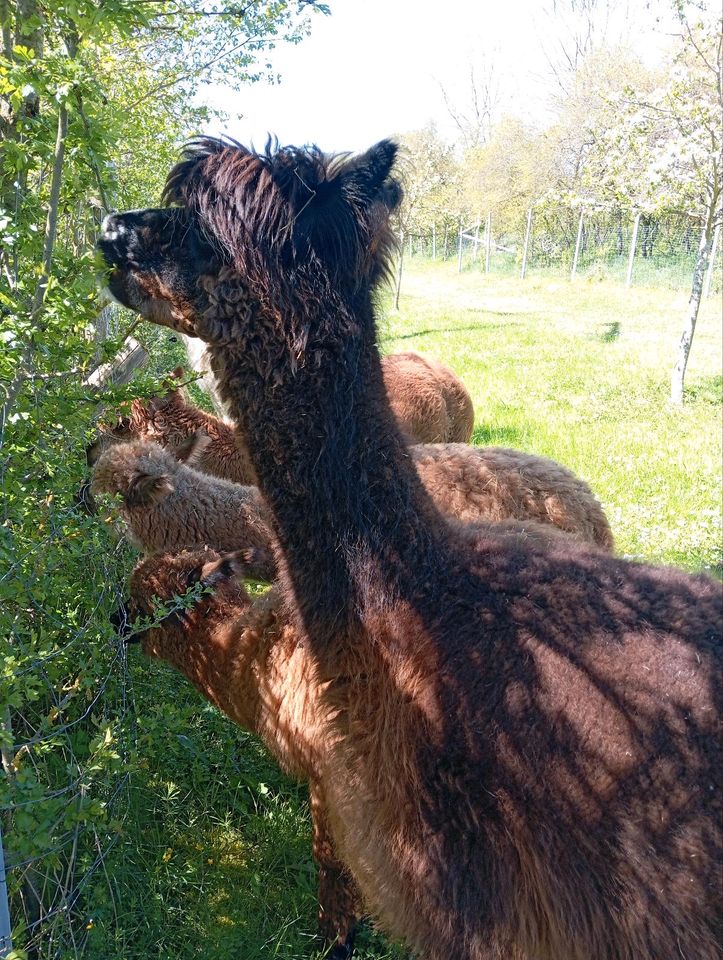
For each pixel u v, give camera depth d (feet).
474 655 7.37
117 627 11.35
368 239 7.62
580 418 39.19
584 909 6.88
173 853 11.87
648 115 49.39
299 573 7.94
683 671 7.16
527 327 79.71
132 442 16.28
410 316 90.63
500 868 7.07
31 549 8.45
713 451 33.58
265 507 8.13
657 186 47.34
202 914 11.09
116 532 12.67
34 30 8.61
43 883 9.82
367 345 7.86
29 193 9.36
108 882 10.19
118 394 10.41
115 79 21.38
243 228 7.47
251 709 10.73
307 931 11.33
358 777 7.80
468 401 28.91
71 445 9.97
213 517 15.29
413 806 7.41
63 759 10.91
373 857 7.84
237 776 13.30
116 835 10.30
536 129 154.30
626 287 116.88
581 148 120.06
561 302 107.34
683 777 6.81
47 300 8.48
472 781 7.14
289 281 7.46
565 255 147.33
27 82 7.92
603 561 8.39
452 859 7.25
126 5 8.38
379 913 8.45
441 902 7.34
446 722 7.27
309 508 7.74
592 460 31.65
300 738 9.88
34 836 7.41
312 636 8.00
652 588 7.98
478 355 60.13
